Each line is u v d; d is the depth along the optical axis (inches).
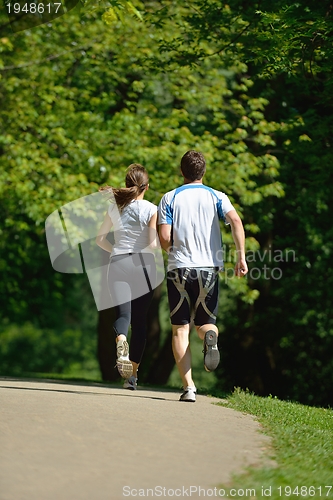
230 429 744.3
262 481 537.0
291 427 813.9
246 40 1702.8
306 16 1438.2
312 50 1531.7
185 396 950.4
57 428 676.1
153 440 654.5
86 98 2212.1
